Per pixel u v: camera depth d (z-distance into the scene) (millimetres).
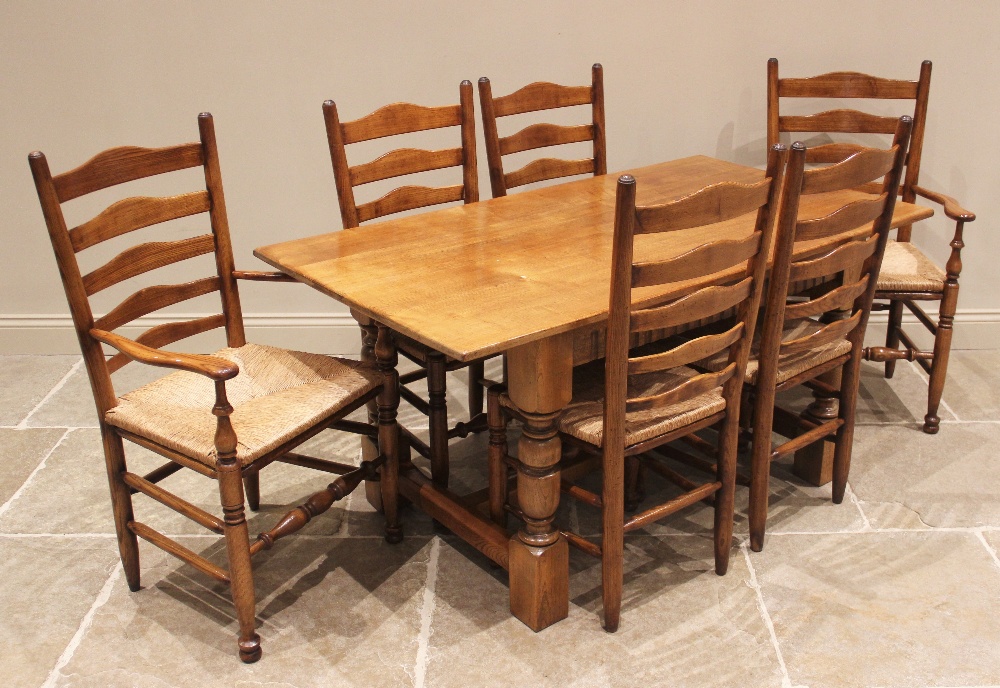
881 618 2314
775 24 3311
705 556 2551
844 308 2551
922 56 3330
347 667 2182
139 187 3514
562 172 3145
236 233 3586
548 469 2166
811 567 2500
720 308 2088
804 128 3201
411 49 3346
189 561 2225
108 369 2223
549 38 3344
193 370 1950
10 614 2354
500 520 2434
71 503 2805
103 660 2209
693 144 3492
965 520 2693
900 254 3201
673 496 2822
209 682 2143
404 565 2535
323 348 3725
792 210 2125
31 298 3664
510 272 2236
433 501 2557
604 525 2160
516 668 2166
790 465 2979
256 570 2512
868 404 3324
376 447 2721
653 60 3369
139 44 3305
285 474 2975
